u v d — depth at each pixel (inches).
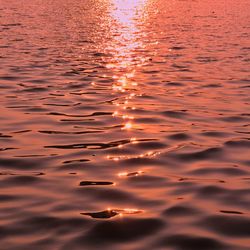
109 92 369.4
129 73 453.4
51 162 213.9
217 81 417.7
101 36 740.7
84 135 256.5
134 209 167.0
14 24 840.3
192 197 177.6
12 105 320.5
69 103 330.0
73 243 143.3
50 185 187.8
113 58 541.3
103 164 212.2
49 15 1043.3
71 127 271.6
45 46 609.9
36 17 984.3
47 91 366.0
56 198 175.5
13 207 167.5
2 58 509.4
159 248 141.3
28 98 341.4
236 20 1050.1
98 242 144.2
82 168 207.0
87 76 432.1
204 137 256.2
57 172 201.9
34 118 289.3
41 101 333.7
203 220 159.0
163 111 313.4
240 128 275.4
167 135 259.1
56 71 450.6
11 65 470.3
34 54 543.8
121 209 166.9
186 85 400.8
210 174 201.8
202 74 450.9
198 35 774.5
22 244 142.2
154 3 1600.6
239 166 211.3
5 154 223.9
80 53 568.7
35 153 225.9
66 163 212.8
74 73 443.8
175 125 280.2
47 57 528.1
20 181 191.8
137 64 506.0
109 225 154.6
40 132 260.7
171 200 174.9
